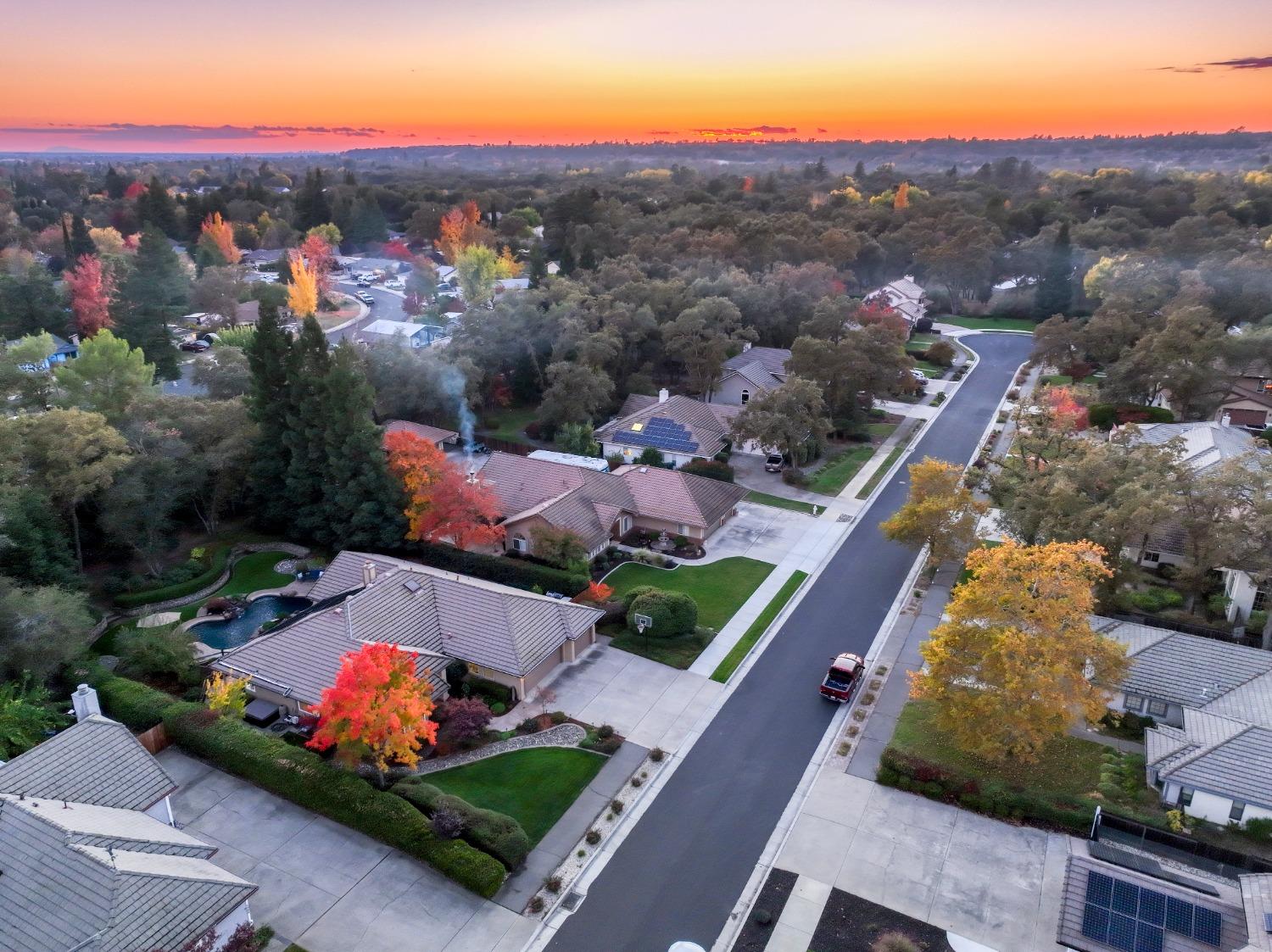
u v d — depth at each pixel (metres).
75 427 45.09
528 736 35.59
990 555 34.16
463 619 40.16
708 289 93.06
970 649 32.81
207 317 117.19
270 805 31.66
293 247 172.50
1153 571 49.22
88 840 24.16
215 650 42.62
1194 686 35.38
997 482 52.06
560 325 80.19
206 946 23.56
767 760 34.34
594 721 36.62
